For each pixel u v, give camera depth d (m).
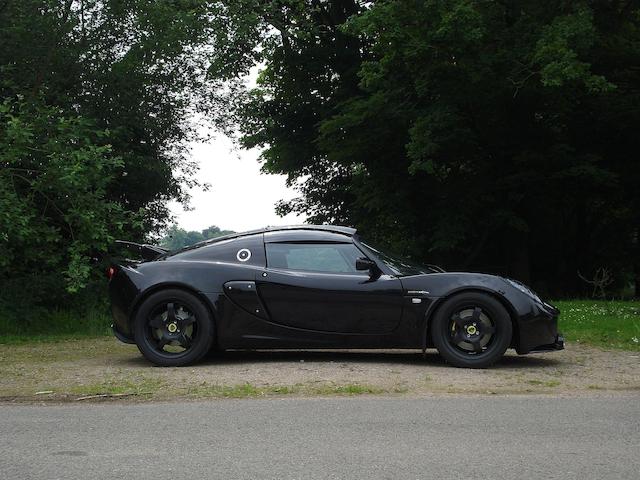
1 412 5.20
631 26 24.31
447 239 24.70
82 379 6.54
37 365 7.52
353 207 29.72
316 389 6.01
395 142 25.06
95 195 11.48
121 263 7.80
